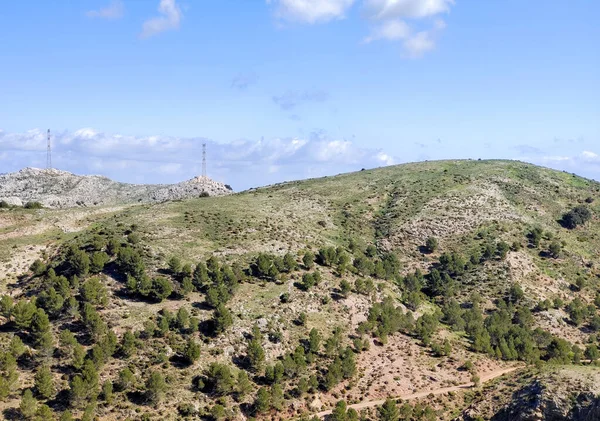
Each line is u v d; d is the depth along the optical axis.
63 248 127.62
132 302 98.31
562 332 124.38
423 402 88.00
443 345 107.19
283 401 84.88
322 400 87.12
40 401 74.12
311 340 95.62
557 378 81.12
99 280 101.88
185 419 76.81
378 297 119.25
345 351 96.31
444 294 135.12
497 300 133.12
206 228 135.12
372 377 94.44
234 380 84.44
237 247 124.44
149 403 78.06
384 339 104.62
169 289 99.50
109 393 76.44
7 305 89.56
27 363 81.12
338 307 110.56
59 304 91.94
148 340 89.12
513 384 87.31
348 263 128.25
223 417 79.00
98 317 88.19
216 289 101.56
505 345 108.38
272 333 96.75
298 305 106.62
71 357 82.94
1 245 136.00
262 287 109.62
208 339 92.12
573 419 72.88
